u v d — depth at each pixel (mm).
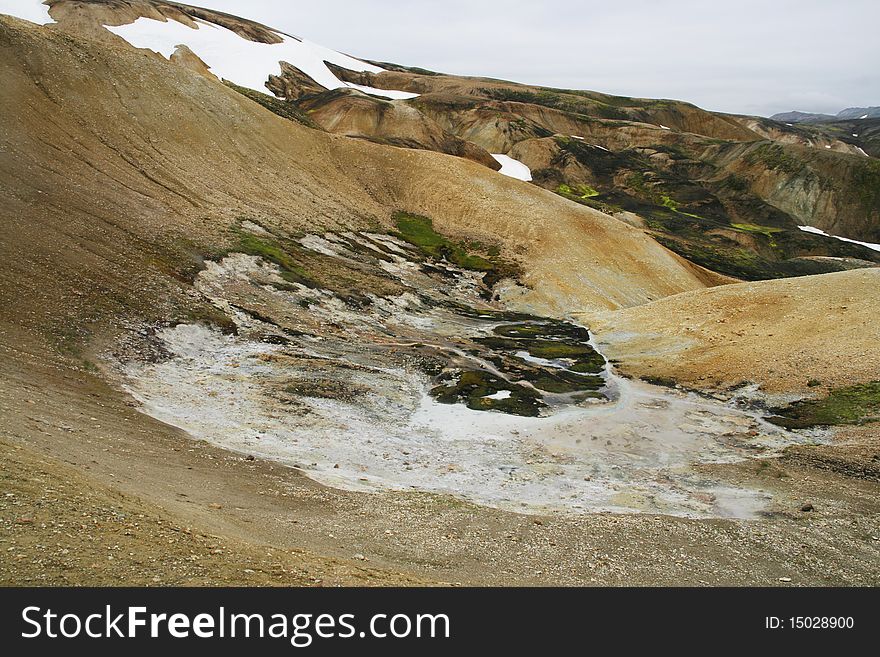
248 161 68688
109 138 56562
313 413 30016
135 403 25375
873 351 38688
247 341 38000
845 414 33906
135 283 37719
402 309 53000
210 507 16766
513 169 164750
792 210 173500
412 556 16656
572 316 60500
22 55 57312
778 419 35344
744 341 44688
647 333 50688
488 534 19516
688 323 50312
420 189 79688
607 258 73562
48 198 42000
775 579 18406
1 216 36688
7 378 22141
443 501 22312
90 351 29125
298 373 34781
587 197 157250
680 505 24922
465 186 80438
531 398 37438
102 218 43438
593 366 45375
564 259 71000
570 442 31562
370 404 32875
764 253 138750
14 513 12000
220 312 39812
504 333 52531
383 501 21359
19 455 14836
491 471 27062
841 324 42906
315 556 14539
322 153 79500
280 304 44719
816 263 130875
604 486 26562
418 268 64375
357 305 49688
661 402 38531
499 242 72938
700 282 78000
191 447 22375
